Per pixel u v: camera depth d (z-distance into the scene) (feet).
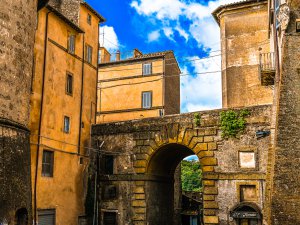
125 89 138.00
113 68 141.59
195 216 140.97
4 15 48.67
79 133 92.07
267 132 77.51
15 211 46.57
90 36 101.14
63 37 88.22
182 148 98.53
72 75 91.04
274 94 68.08
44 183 77.30
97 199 92.79
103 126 96.37
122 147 93.35
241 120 80.74
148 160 89.86
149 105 132.67
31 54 55.11
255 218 74.79
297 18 57.36
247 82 102.12
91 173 94.27
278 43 67.15
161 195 98.07
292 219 48.80
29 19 54.65
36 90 77.25
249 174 77.71
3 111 47.06
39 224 74.84
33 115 75.82
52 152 81.35
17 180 47.91
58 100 84.48
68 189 85.76
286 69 55.01
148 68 135.95
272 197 50.31
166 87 134.31
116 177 92.07
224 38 107.24
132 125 92.89
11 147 47.44
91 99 98.78
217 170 81.20
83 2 97.45
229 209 78.07
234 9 106.93
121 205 90.43
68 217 84.69
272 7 74.38
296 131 52.13
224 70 106.22
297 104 53.21
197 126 85.51
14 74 49.88
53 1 98.58
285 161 51.26
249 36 104.37
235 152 80.28
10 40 49.47
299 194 49.49
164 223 98.68
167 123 88.94
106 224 91.81
